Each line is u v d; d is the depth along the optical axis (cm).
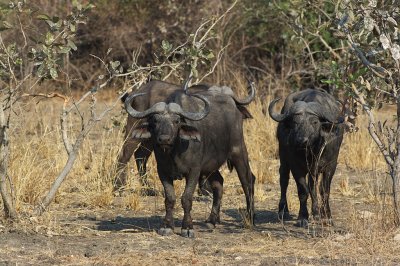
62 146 5241
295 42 7406
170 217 3781
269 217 4288
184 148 3666
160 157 3716
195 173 3734
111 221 4094
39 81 4059
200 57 4250
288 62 7988
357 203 4525
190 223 3734
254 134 6009
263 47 8250
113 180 4697
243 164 4125
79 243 3556
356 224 3597
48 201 3991
